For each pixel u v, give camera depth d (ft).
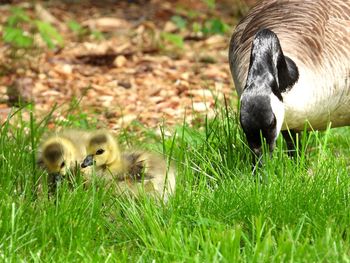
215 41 73.67
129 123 52.60
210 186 36.96
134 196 36.60
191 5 85.35
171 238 30.91
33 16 77.77
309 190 34.47
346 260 29.12
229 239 29.99
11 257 30.22
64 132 39.42
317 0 40.83
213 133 41.68
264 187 34.73
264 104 34.55
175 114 54.54
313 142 44.16
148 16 81.25
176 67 66.44
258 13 41.86
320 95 37.96
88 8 83.10
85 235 32.22
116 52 70.38
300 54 37.83
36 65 65.62
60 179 36.42
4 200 33.68
